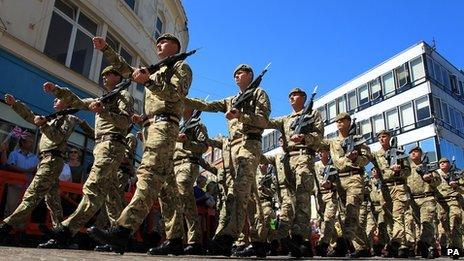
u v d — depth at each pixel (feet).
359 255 21.83
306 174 18.20
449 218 30.45
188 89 13.01
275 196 28.66
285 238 17.94
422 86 81.76
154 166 11.92
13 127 29.01
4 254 7.72
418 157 28.07
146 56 47.37
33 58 31.73
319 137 18.58
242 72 17.20
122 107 15.15
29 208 16.44
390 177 24.50
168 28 55.36
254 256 16.71
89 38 38.88
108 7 40.34
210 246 14.85
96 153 15.15
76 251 12.34
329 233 23.73
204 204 25.49
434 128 77.77
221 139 22.57
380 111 88.69
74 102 17.74
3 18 29.81
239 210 14.78
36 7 32.78
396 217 24.12
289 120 19.94
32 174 19.36
